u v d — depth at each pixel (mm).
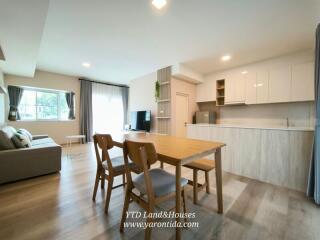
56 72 5055
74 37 2713
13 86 4562
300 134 2287
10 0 1576
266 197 2072
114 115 6668
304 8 1937
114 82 6438
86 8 1970
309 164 2203
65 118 5578
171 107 4219
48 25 2344
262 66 3676
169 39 2773
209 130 3355
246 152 2805
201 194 2139
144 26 2375
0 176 2305
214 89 4512
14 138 2594
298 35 2588
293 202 1949
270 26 2342
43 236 1375
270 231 1456
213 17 2146
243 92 3760
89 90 5898
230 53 3324
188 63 3936
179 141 1926
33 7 1692
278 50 3150
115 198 2016
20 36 2309
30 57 3129
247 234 1419
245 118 4031
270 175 2535
